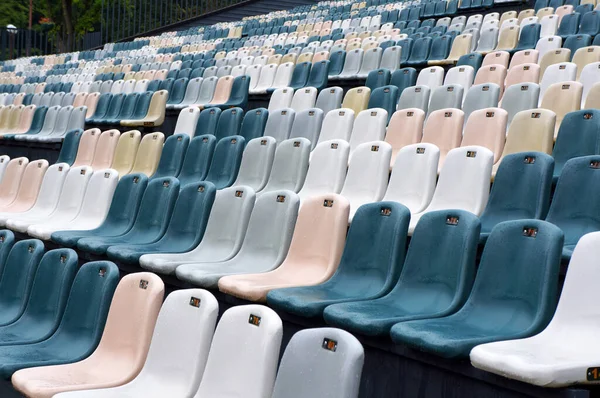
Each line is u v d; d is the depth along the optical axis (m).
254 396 2.67
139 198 6.13
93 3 36.75
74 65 22.20
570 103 6.64
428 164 5.18
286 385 2.49
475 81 8.35
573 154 5.44
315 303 3.77
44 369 3.69
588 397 2.62
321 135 7.27
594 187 4.26
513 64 9.06
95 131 9.02
